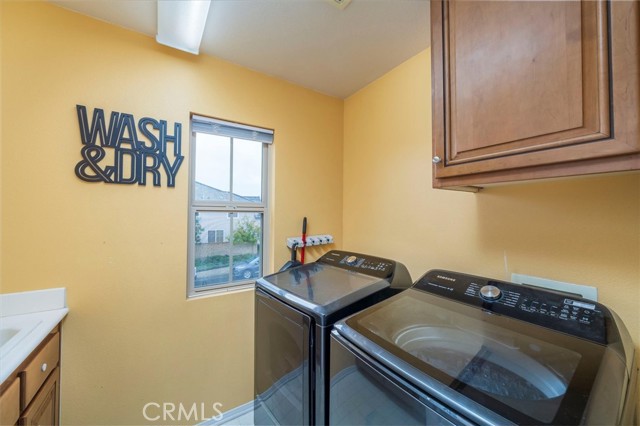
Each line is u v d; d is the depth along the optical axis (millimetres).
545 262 1114
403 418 725
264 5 1295
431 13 1052
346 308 1152
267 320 1446
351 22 1410
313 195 2158
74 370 1324
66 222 1313
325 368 1079
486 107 879
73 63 1331
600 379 621
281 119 1994
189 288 1709
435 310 1050
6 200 1203
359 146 2156
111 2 1285
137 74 1482
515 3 804
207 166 1795
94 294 1373
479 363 740
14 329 1115
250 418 1769
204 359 1678
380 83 1957
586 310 845
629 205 912
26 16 1243
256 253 1997
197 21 1318
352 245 2219
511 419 544
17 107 1222
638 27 602
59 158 1300
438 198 1557
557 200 1082
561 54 712
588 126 670
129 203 1461
